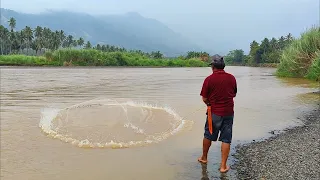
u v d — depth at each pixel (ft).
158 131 25.90
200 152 21.04
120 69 164.96
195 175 17.08
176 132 25.94
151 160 19.48
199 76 107.34
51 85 67.46
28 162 19.01
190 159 19.66
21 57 195.21
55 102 42.19
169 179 16.56
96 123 27.25
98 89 59.88
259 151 20.83
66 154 20.56
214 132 18.43
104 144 22.52
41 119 30.19
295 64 97.25
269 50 377.71
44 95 49.96
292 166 17.88
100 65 209.87
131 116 29.78
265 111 35.88
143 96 49.03
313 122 29.76
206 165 18.60
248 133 25.80
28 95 49.98
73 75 104.32
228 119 18.08
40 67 172.35
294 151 20.48
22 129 26.66
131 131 25.39
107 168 18.10
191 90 58.85
